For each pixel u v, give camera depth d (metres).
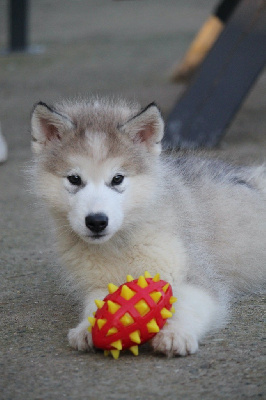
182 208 4.62
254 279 5.21
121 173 4.27
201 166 5.38
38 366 3.65
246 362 3.58
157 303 3.66
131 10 27.50
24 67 17.30
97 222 4.04
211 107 9.31
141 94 13.23
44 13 27.42
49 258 5.81
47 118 4.48
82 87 14.34
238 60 9.38
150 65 16.61
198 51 14.16
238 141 9.74
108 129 4.40
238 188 5.28
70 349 3.90
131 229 4.29
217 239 4.96
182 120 9.30
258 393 3.19
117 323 3.59
